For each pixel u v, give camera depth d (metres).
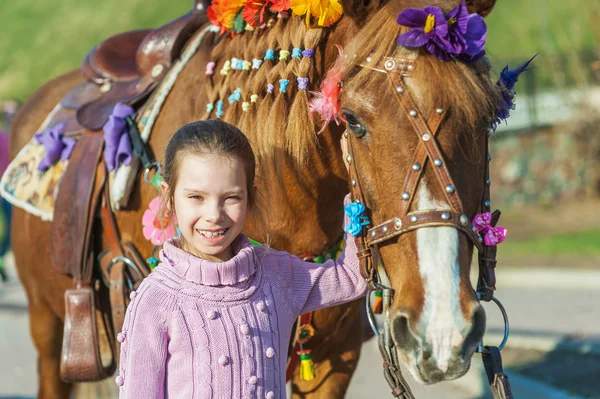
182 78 2.53
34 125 3.43
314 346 2.46
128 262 2.53
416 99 1.76
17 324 6.89
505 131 11.37
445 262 1.67
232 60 2.32
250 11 2.25
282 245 2.30
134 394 1.79
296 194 2.23
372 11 1.95
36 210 2.89
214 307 1.85
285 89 2.14
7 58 18.67
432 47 1.77
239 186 1.86
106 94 2.88
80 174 2.66
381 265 1.87
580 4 13.09
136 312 1.83
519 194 11.48
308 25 2.08
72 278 2.78
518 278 7.72
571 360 4.88
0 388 4.91
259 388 1.86
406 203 1.73
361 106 1.81
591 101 11.20
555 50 12.00
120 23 18.58
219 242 1.86
